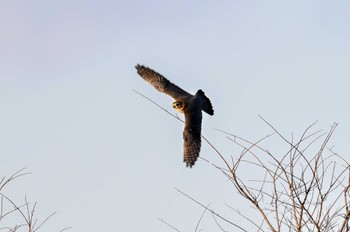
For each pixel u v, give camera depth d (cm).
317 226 948
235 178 1003
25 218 1068
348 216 955
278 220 971
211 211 1009
